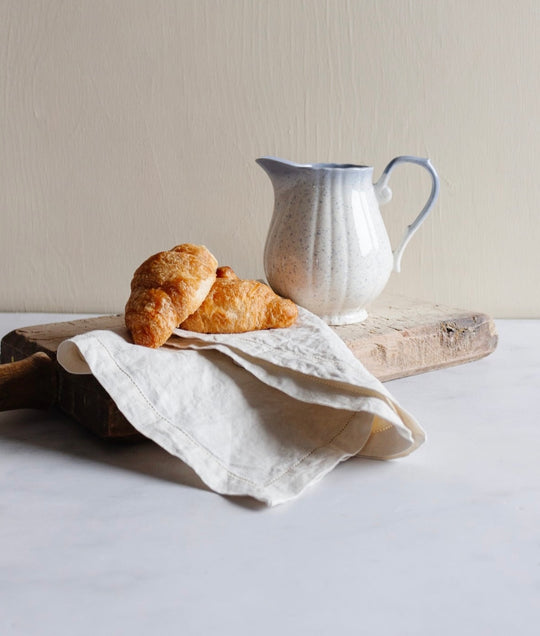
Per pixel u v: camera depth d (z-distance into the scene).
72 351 0.76
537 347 1.02
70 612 0.57
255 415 0.75
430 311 0.97
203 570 0.61
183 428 0.72
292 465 0.72
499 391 0.89
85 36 1.07
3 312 1.14
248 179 1.10
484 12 1.06
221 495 0.70
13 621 0.56
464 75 1.08
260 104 1.08
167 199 1.11
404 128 1.09
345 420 0.75
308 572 0.61
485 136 1.09
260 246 1.12
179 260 0.81
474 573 0.61
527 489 0.71
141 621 0.56
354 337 0.88
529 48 1.07
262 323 0.82
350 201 0.89
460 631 0.56
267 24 1.06
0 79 1.08
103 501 0.69
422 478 0.72
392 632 0.56
